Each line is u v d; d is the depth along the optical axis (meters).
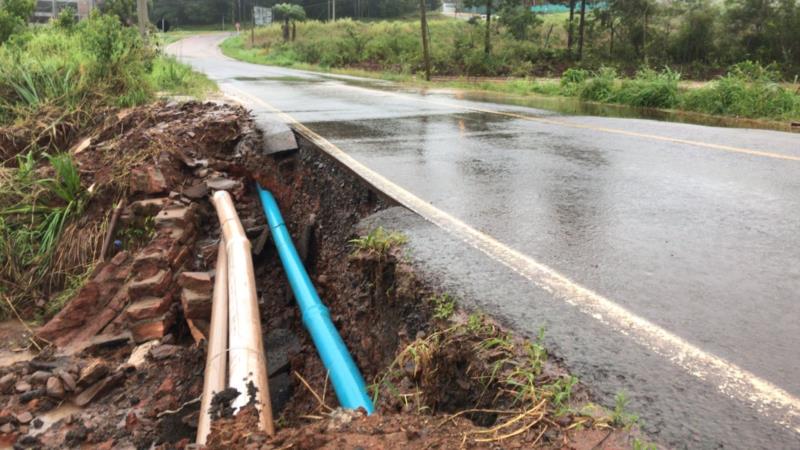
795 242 4.05
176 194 6.95
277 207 7.23
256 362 3.46
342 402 3.46
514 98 16.14
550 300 3.13
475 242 4.05
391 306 3.71
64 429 4.09
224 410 2.87
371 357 3.81
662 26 32.47
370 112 11.61
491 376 2.46
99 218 6.99
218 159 8.18
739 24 29.61
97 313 5.59
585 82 17.39
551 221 4.55
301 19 64.50
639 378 2.38
